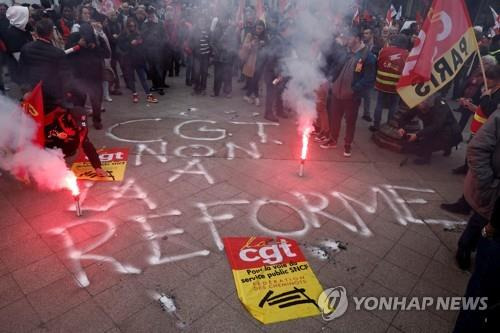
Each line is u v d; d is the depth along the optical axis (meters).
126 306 2.51
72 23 7.48
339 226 3.56
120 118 6.08
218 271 2.87
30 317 2.39
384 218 3.75
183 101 7.24
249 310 2.53
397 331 2.47
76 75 5.07
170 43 8.67
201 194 3.94
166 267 2.88
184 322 2.42
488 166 2.58
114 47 7.24
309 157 5.06
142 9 7.65
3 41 5.93
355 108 4.89
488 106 3.92
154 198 3.81
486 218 2.75
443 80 3.96
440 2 3.69
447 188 4.46
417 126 5.43
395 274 2.99
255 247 3.15
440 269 3.09
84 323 2.37
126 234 3.22
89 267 2.83
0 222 3.28
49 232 3.19
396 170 4.88
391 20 8.98
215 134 5.64
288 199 3.96
